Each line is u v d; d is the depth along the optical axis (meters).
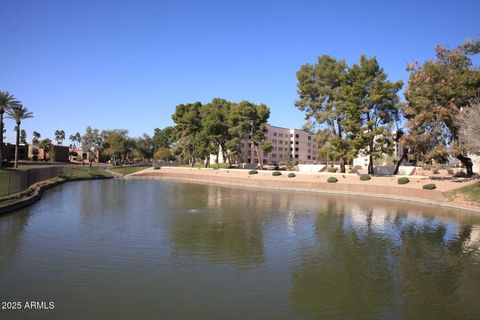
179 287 14.05
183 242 21.23
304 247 20.70
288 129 154.25
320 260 18.19
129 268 16.19
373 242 22.19
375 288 14.48
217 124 84.69
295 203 41.53
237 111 84.19
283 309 12.30
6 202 31.34
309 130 64.69
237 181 71.31
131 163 141.50
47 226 25.08
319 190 57.28
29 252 18.42
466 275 16.27
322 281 15.12
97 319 11.27
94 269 15.95
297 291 13.91
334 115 58.53
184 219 29.19
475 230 26.06
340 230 25.70
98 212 31.84
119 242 20.91
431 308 12.70
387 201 44.28
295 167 87.56
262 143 86.56
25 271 15.51
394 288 14.53
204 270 16.17
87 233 23.06
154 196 46.59
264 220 29.36
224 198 46.12
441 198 40.84
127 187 60.00
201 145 89.75
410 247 21.11
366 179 54.81
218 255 18.64
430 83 43.69
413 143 45.66
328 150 60.62
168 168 97.06
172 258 17.91
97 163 137.38
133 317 11.45
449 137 44.88
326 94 62.19
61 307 12.06
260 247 20.48
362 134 54.47
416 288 14.57
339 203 41.88
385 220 30.02
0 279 14.51
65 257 17.67
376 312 12.28
